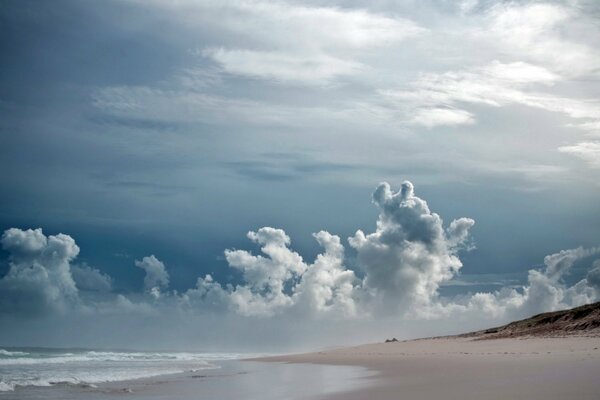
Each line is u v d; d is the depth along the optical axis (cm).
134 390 2530
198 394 2314
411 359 4288
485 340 6762
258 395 2169
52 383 2916
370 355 5597
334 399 1786
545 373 2162
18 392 2478
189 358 7450
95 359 6556
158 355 8562
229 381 2988
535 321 7238
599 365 2441
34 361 5841
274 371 3816
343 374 3177
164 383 2917
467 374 2441
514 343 5378
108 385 2809
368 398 1759
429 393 1775
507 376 2155
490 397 1559
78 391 2508
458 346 5900
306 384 2614
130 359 6775
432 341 8081
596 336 5347
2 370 4156
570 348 4147
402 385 2161
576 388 1628
